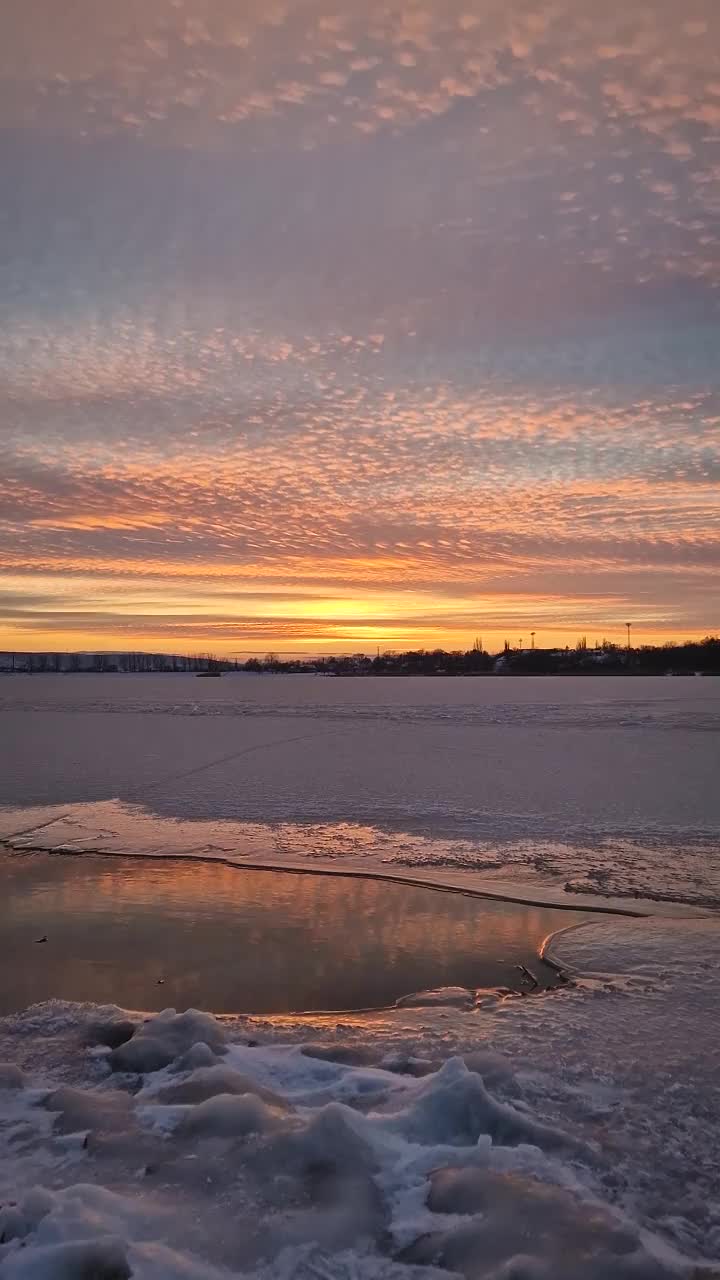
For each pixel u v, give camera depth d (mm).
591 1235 3389
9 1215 3422
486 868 10820
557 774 18453
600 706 41844
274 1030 5957
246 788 17031
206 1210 3580
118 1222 3434
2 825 13695
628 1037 5828
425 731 29047
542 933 8336
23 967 7480
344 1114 4156
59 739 27625
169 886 10102
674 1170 4133
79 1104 4582
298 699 54875
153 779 18359
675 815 13930
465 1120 4352
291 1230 3441
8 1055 5531
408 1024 6125
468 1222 3504
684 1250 3508
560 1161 4109
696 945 7918
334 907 9227
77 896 9680
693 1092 4984
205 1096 4664
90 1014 6207
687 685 73875
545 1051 5586
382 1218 3578
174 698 59000
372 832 12977
